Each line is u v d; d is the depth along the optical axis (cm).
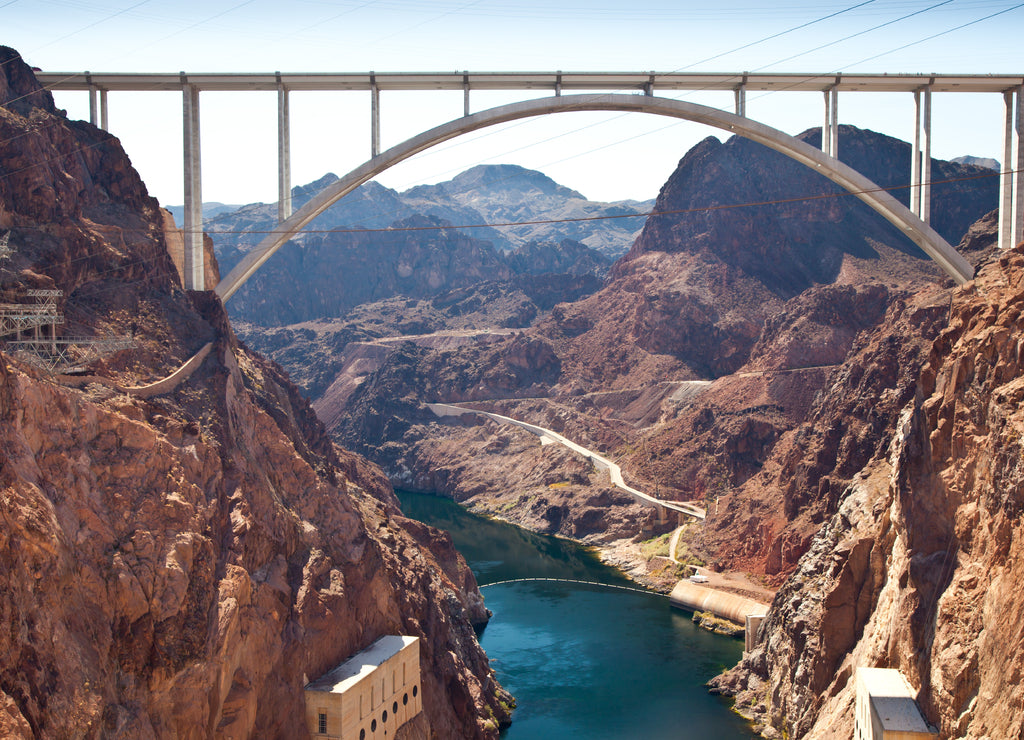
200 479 6812
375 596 8212
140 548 5884
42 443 5697
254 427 8331
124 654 5531
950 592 6125
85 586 5406
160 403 7138
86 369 6850
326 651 7306
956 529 6394
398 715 7719
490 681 10100
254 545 6988
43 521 5169
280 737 6600
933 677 6016
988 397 6419
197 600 6034
